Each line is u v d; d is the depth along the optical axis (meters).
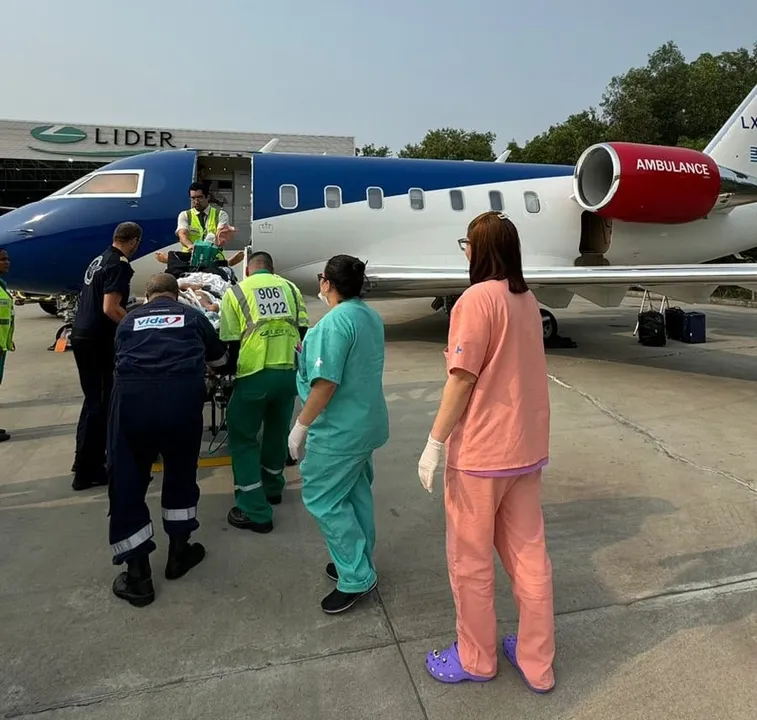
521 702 2.10
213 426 4.76
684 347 9.74
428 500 3.84
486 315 1.99
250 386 3.21
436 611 2.65
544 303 9.22
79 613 2.62
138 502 2.73
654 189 9.55
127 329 2.81
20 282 8.47
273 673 2.24
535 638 2.12
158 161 8.73
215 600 2.73
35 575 2.93
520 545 2.16
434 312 14.42
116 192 8.43
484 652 2.17
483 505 2.07
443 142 41.59
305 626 2.54
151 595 2.70
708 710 2.04
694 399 6.35
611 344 10.00
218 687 2.17
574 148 30.17
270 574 2.96
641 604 2.68
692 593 2.77
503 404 2.03
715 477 4.19
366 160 9.53
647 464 4.44
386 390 6.73
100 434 3.92
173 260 5.13
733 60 33.03
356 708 2.07
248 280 3.34
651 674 2.23
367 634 2.48
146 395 2.67
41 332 11.48
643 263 11.07
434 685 2.18
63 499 3.84
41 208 8.31
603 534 3.36
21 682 2.19
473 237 2.14
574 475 4.23
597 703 2.09
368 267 9.32
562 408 5.98
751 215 11.52
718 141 11.48
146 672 2.25
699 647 2.38
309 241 9.05
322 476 2.55
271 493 3.75
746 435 5.14
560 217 10.31
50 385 7.00
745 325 12.71
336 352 2.40
